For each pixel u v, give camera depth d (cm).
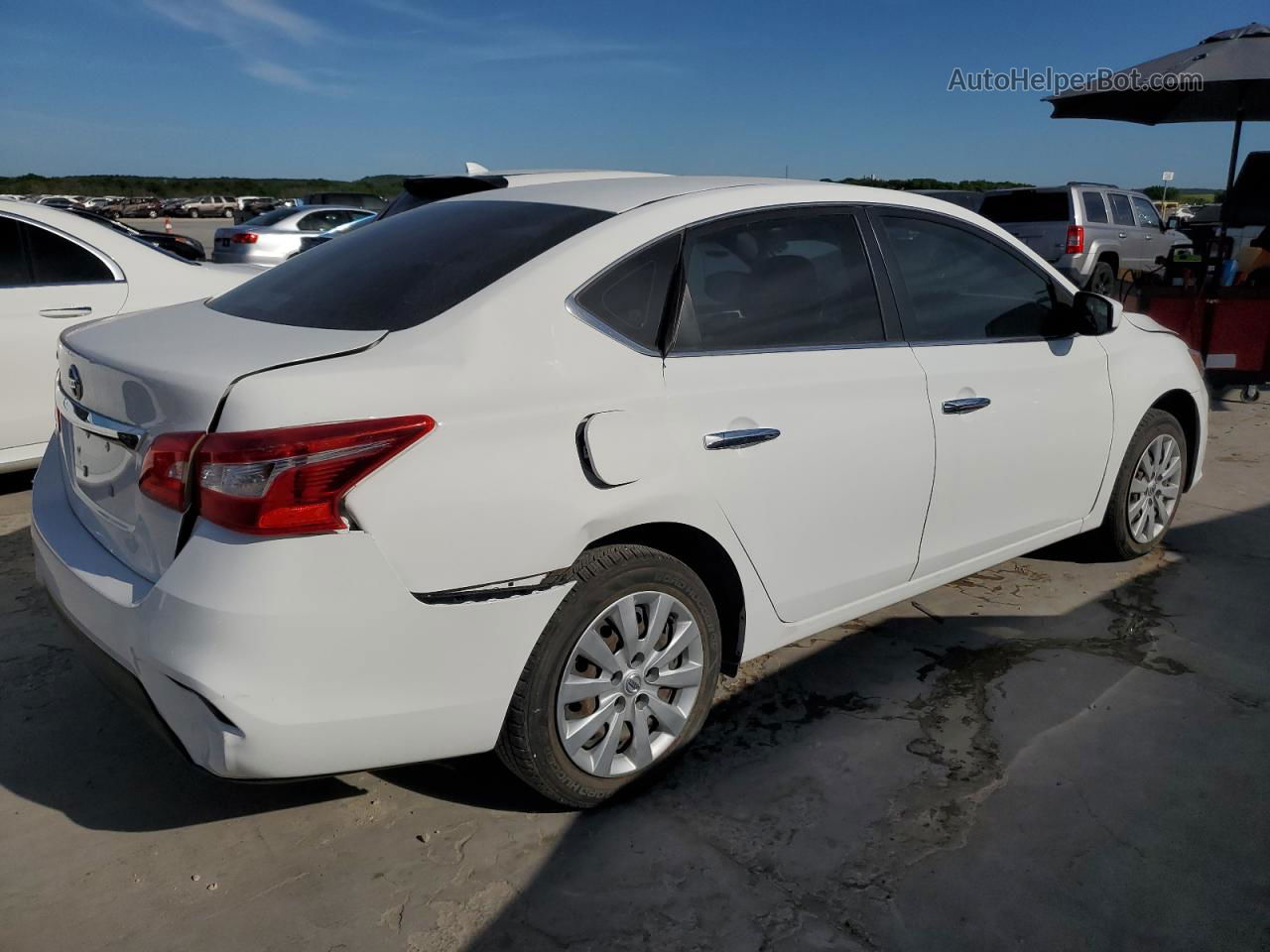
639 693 259
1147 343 408
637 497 241
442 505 213
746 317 275
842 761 283
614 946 215
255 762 206
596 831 252
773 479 271
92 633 229
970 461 326
